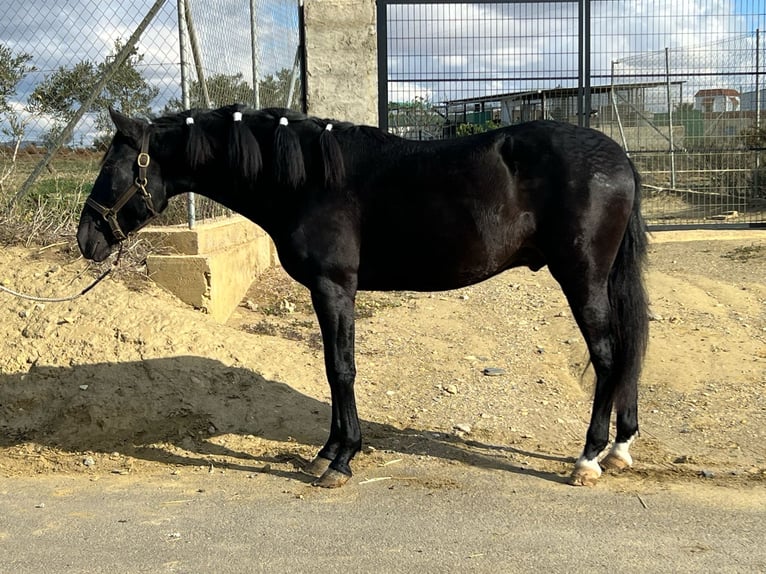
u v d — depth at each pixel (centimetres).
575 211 394
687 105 1481
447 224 404
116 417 505
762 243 1078
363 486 418
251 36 867
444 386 581
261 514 382
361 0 1054
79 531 362
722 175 1384
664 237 1159
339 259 414
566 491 407
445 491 409
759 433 491
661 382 589
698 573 313
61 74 753
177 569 322
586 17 1116
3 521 375
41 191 789
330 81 1066
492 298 828
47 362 553
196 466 453
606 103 1554
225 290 707
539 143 402
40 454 472
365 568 322
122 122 426
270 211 434
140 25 701
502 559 328
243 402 530
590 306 405
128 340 573
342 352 419
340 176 411
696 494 399
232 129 422
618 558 327
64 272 651
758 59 1318
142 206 438
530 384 590
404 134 1120
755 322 726
